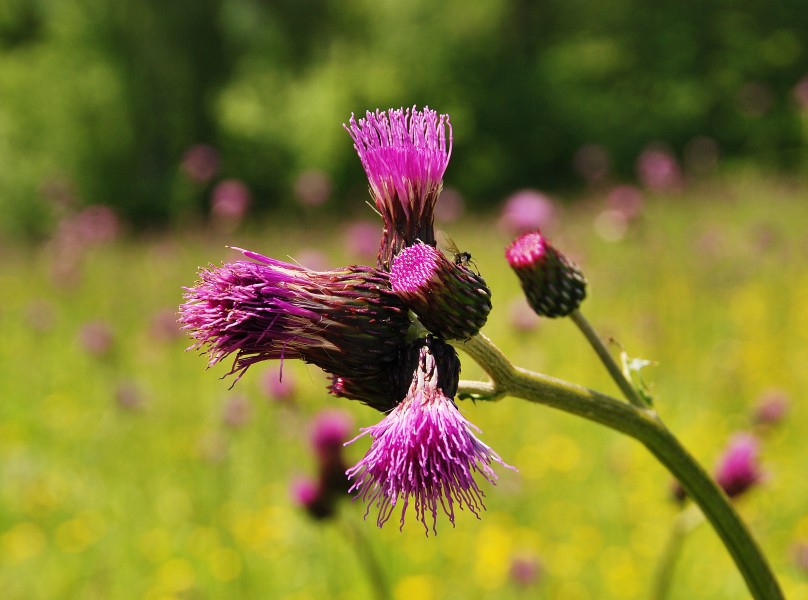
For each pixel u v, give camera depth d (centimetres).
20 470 757
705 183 1973
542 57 4134
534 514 633
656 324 902
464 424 203
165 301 1331
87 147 3959
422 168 235
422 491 198
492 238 1680
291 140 3903
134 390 829
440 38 4044
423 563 591
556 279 251
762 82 3759
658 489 646
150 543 640
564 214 1862
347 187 3828
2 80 4019
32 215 3662
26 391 960
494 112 4056
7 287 1537
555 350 919
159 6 4081
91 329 969
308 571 601
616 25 4109
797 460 642
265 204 4003
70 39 4084
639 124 3959
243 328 214
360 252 962
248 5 4266
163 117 4122
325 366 221
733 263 1110
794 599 524
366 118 241
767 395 683
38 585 602
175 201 3759
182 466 734
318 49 4172
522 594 557
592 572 575
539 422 744
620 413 227
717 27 3894
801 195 1756
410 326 224
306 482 477
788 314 938
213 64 4234
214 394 865
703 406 775
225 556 612
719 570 571
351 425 483
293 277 221
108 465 762
